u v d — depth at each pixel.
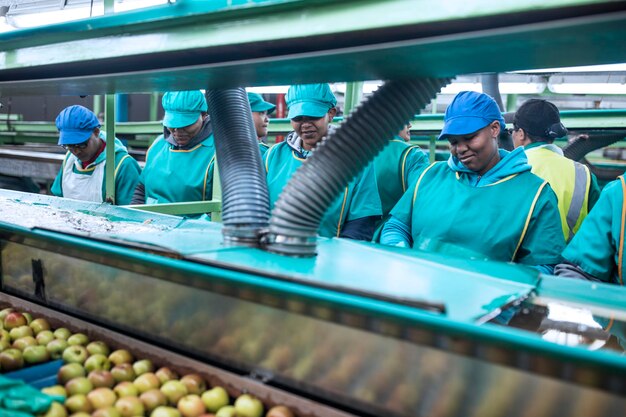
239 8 1.17
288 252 1.41
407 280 1.24
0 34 1.68
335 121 4.00
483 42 1.05
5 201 2.42
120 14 1.36
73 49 1.54
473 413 1.00
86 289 1.66
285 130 4.63
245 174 1.61
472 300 1.15
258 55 1.31
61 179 3.56
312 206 1.42
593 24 0.91
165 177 3.10
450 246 2.16
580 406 0.89
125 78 1.64
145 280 1.49
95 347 1.54
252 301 1.27
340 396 1.18
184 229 1.83
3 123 6.65
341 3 1.06
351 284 1.16
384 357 1.10
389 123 1.41
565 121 3.69
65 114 3.19
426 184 2.34
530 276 1.45
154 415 1.29
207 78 1.57
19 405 1.18
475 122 2.05
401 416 1.09
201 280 1.33
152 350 1.49
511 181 2.12
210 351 1.39
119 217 2.12
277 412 1.21
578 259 1.97
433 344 1.03
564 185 2.78
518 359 0.93
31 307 1.81
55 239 1.65
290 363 1.25
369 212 2.49
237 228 1.50
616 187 1.92
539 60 1.18
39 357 1.52
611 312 1.25
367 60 1.23
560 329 1.14
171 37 1.32
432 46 1.09
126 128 5.56
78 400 1.28
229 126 1.73
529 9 0.86
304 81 1.57
